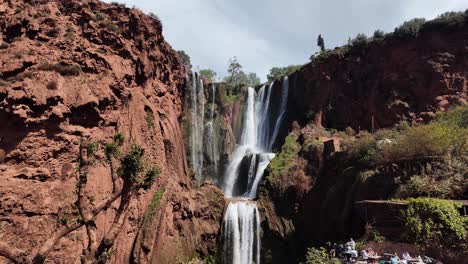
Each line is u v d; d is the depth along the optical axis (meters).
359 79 48.25
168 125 38.50
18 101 24.72
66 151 26.09
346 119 47.91
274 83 59.47
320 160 39.66
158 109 38.34
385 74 46.00
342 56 50.53
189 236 33.88
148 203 31.28
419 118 41.50
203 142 52.94
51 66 27.42
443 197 23.52
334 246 27.03
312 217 36.97
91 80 29.48
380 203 24.97
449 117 36.47
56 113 25.84
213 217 36.97
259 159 47.06
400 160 28.19
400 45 45.75
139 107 33.41
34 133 25.02
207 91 58.25
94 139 27.70
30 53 27.50
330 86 50.47
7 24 29.03
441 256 20.20
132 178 9.91
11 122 24.48
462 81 41.22
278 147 52.38
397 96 43.84
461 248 20.09
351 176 33.53
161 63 42.47
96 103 28.45
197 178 48.53
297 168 40.50
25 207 23.08
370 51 48.56
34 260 8.05
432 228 21.23
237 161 52.16
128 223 28.41
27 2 31.17
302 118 51.81
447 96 41.16
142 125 33.06
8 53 27.08
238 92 62.59
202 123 54.00
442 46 43.12
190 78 53.53
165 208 31.89
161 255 29.81
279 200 39.31
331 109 49.44
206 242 35.44
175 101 46.03
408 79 43.88
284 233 37.44
